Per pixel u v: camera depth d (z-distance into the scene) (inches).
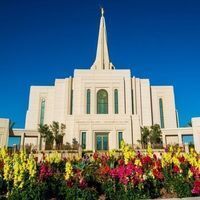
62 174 557.6
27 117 2123.5
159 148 1583.4
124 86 2098.9
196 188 515.2
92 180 531.5
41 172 498.0
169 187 547.5
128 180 496.4
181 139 1943.9
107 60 2386.8
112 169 548.1
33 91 2199.8
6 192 511.5
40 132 1796.3
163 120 2177.7
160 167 588.4
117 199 486.3
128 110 2036.2
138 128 1887.3
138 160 553.0
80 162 762.8
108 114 1904.5
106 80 2100.1
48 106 2158.0
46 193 470.0
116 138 1845.5
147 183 513.7
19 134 1931.6
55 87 2169.0
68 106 2053.4
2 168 541.0
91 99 2042.3
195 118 1882.4
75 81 2097.7
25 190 441.4
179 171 573.3
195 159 655.8
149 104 2158.0
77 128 1859.0
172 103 2218.3
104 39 2472.9
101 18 2566.4
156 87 2262.6
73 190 464.4
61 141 1808.6
